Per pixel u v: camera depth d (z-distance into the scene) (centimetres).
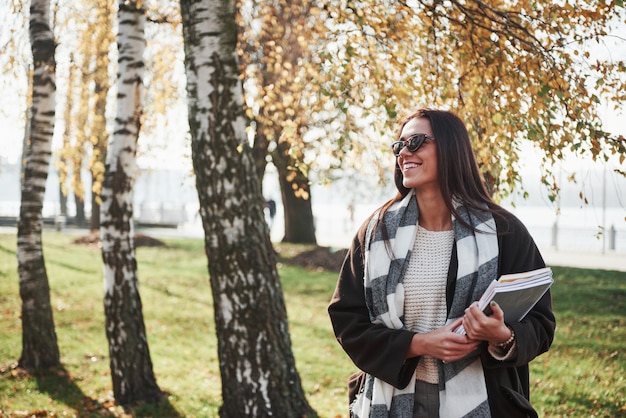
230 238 520
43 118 766
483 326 201
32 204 774
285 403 526
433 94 481
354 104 524
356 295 239
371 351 223
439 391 218
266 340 524
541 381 720
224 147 516
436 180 235
